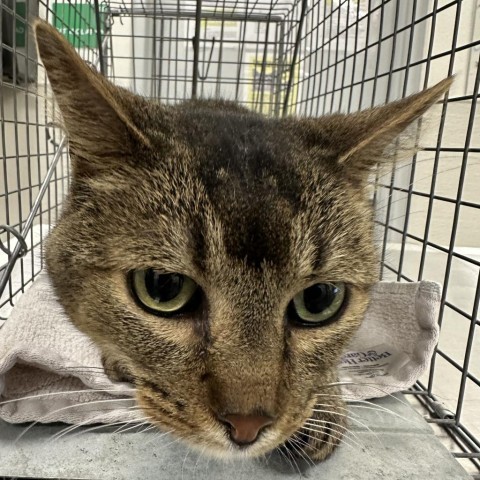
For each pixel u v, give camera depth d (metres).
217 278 0.12
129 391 0.15
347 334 0.14
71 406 0.15
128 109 0.14
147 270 0.12
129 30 0.45
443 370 0.23
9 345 0.16
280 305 0.13
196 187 0.13
